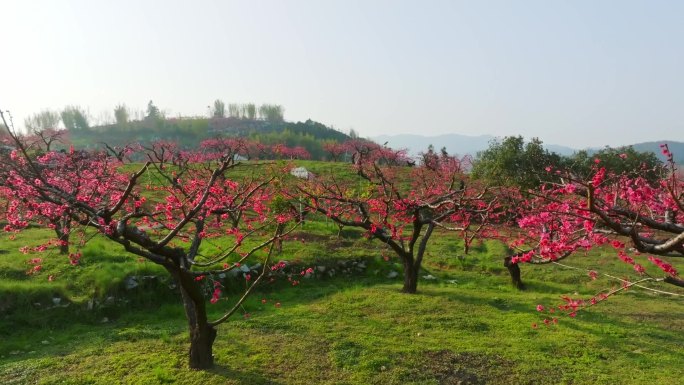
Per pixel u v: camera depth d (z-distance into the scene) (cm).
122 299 1347
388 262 1905
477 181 2972
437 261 2041
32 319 1200
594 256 2148
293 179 2395
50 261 1484
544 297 1535
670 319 1308
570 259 2089
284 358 992
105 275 1368
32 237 1812
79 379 888
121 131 12294
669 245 607
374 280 1778
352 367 952
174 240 1680
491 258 2078
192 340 941
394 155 4950
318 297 1514
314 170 3994
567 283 1792
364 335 1130
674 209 762
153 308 1370
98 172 1384
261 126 14150
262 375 912
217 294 1006
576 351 1046
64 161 1427
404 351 1028
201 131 12462
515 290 1661
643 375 922
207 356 941
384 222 1566
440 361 984
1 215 1159
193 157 3406
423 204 1519
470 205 1906
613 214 716
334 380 898
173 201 1127
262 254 1734
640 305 1464
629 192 728
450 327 1201
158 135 11931
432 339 1110
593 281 1773
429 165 3073
